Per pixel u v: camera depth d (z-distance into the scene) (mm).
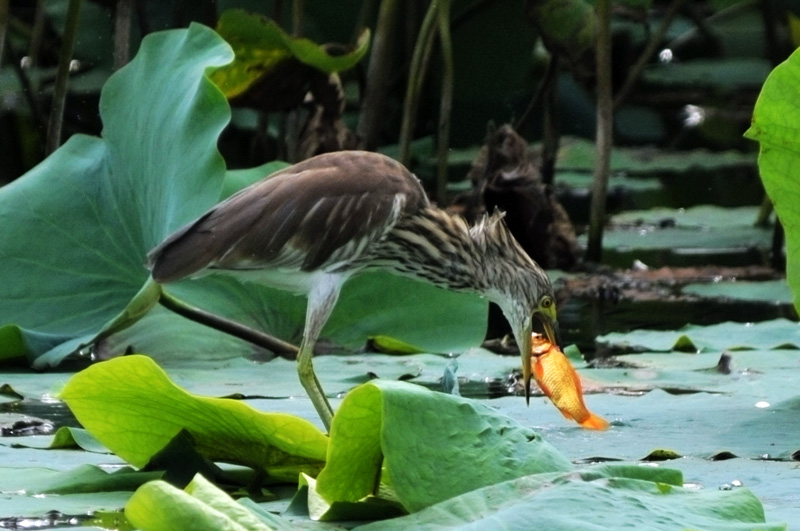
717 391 9523
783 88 7957
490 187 16359
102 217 11414
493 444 6098
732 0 20203
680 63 34375
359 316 11766
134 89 11562
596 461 7355
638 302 14891
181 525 5180
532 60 21344
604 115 16562
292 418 6559
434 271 10555
